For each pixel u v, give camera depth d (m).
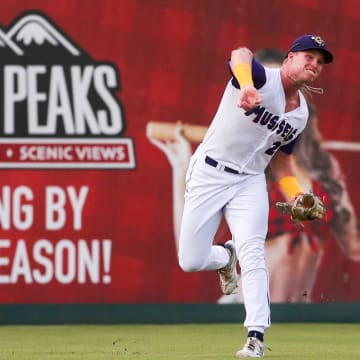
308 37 22.48
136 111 34.97
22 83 34.75
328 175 35.69
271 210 35.41
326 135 35.69
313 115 35.62
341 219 35.72
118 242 35.03
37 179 34.78
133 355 24.72
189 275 35.44
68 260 34.97
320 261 35.69
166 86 35.06
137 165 35.00
